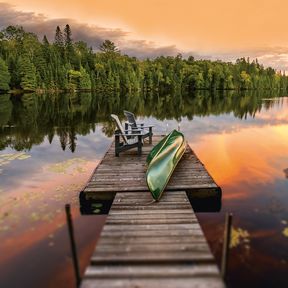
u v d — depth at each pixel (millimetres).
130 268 3328
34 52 60062
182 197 5410
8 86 46781
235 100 39906
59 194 6195
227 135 13750
